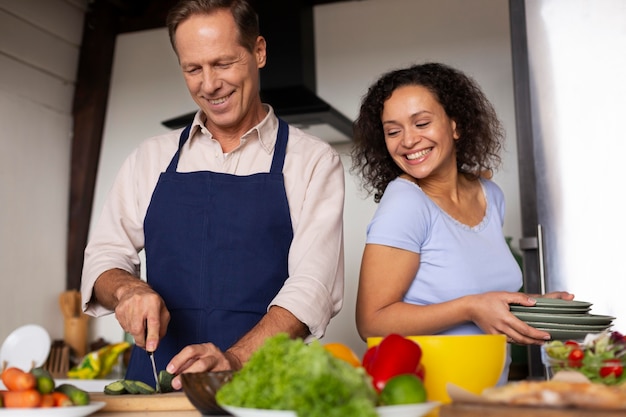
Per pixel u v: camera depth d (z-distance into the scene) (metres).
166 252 1.76
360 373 0.84
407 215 1.53
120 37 4.28
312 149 1.79
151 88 4.20
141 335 1.41
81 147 4.15
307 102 3.33
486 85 3.66
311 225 1.70
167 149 1.86
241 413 0.83
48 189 3.98
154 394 1.26
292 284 1.57
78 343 3.91
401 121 1.59
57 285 4.02
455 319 1.44
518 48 2.56
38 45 3.88
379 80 1.67
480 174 1.80
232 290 1.72
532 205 2.50
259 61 1.82
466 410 0.84
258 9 3.60
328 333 3.78
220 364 1.27
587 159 2.44
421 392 0.86
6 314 3.65
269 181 1.75
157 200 1.78
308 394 0.77
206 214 1.75
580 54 2.48
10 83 3.73
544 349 1.13
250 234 1.73
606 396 0.82
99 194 4.17
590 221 2.42
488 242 1.64
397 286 1.53
